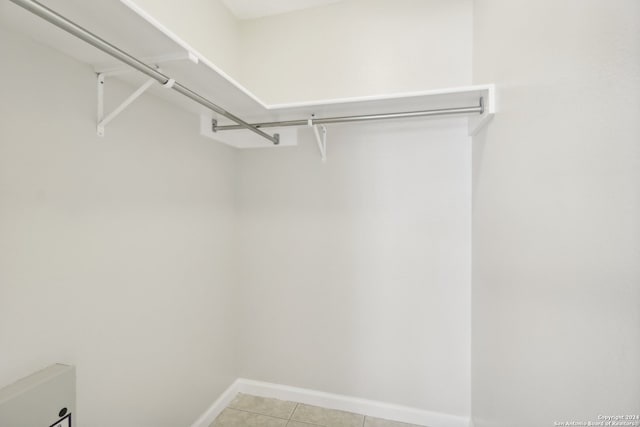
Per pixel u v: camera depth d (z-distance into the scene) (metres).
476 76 1.62
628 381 0.49
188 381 1.66
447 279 1.78
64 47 0.97
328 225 1.98
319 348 2.01
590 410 0.60
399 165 1.85
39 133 0.94
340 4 1.94
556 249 0.73
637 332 0.47
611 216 0.53
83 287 1.09
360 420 1.86
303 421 1.85
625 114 0.50
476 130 1.53
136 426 1.32
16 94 0.88
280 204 2.07
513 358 1.03
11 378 0.88
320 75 1.97
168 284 1.51
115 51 0.84
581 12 0.63
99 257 1.15
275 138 2.05
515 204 1.01
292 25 2.04
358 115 1.65
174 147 1.54
